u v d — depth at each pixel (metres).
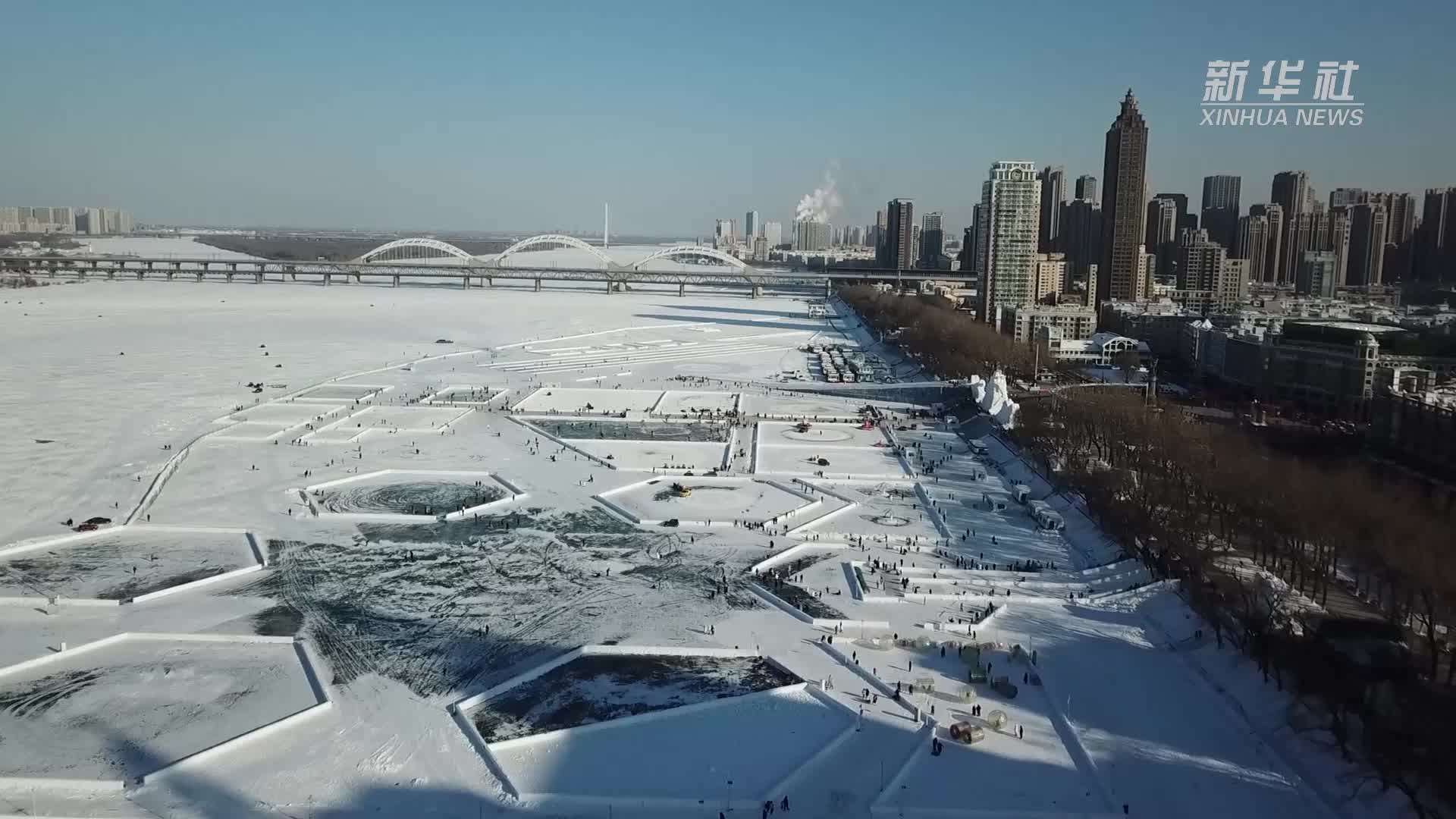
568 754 156.75
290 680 179.62
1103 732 167.50
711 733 164.25
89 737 158.62
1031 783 151.75
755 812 142.12
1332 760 155.38
